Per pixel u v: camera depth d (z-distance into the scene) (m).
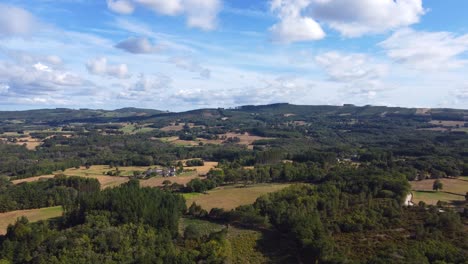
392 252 76.19
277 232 104.62
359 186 121.88
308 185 132.12
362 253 79.69
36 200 141.00
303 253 85.94
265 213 111.31
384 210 102.12
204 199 139.88
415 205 112.75
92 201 108.75
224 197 140.88
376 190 118.44
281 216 103.50
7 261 82.25
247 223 111.56
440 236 85.25
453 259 71.12
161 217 102.44
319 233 88.25
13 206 136.88
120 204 105.25
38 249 85.38
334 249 81.19
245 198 137.50
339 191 119.00
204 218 119.75
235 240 98.75
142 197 111.81
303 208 105.62
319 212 104.94
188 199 140.50
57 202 144.25
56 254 83.56
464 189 135.75
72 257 81.44
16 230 92.56
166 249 87.94
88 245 85.62
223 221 116.00
